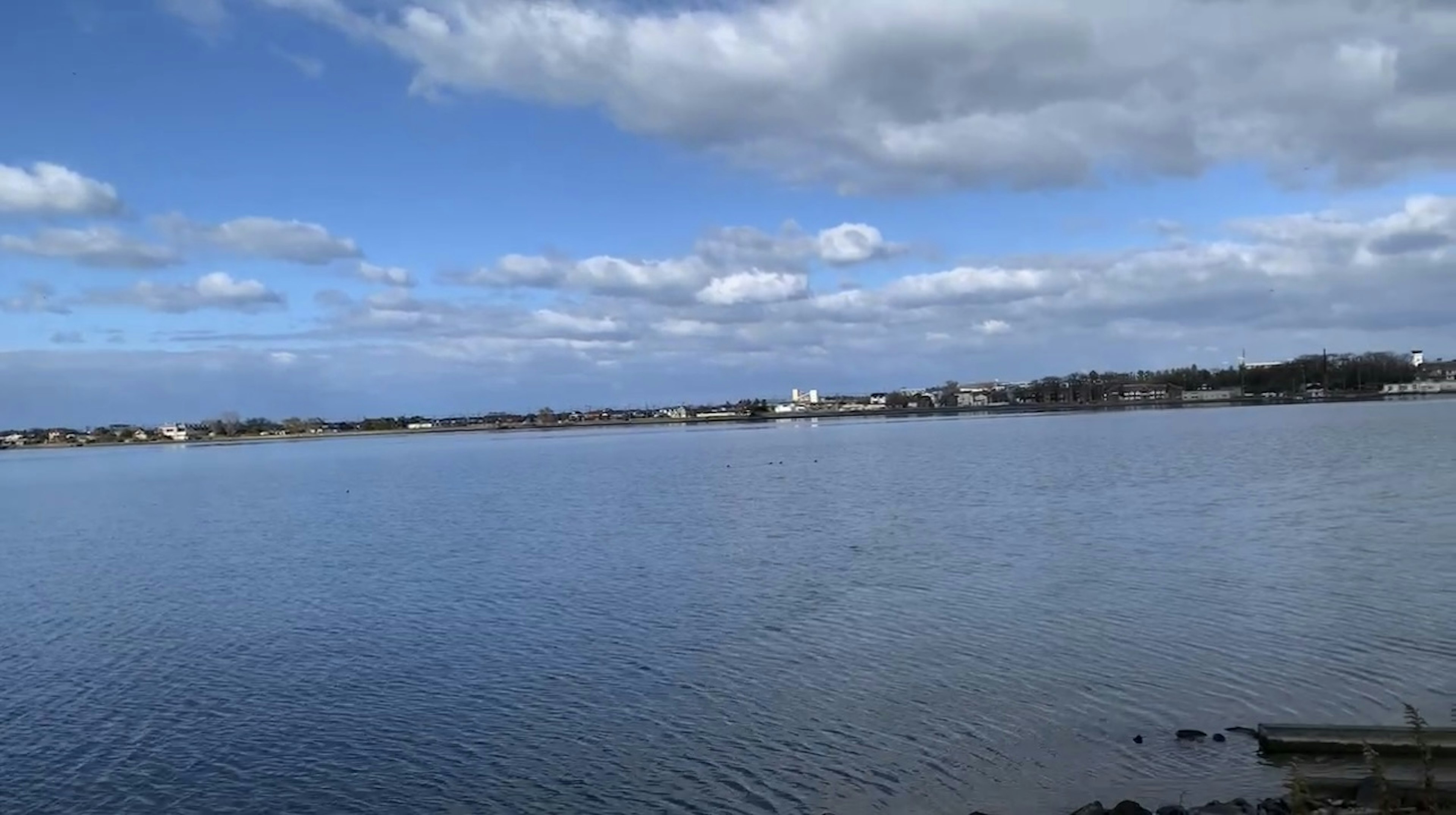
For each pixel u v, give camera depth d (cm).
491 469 13638
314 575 4703
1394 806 1641
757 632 3212
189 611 3922
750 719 2400
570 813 1934
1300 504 5912
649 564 4662
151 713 2589
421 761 2219
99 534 6850
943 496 7419
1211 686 2488
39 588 4609
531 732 2375
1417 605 3169
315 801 2028
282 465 17088
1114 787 1953
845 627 3234
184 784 2133
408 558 5144
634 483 10069
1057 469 9481
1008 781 2002
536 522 6688
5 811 2017
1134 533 5056
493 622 3506
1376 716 2236
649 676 2770
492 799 2009
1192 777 1972
